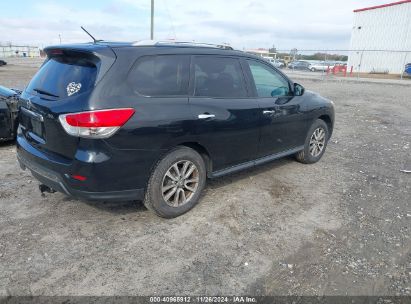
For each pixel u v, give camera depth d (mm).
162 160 3688
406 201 4613
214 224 3879
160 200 3760
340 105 12969
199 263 3209
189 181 4027
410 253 3457
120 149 3314
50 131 3436
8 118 6352
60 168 3369
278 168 5703
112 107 3234
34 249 3340
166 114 3568
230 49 4516
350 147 7168
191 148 4000
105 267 3115
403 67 29562
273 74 5027
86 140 3201
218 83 4195
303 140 5586
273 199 4543
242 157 4535
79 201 4301
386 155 6637
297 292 2889
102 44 3621
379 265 3260
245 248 3455
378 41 37344
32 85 3947
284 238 3648
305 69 40219
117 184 3406
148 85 3557
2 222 3797
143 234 3643
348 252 3441
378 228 3904
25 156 3867
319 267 3201
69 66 3625
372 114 11070
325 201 4543
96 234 3617
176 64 3830
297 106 5234
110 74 3330
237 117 4254
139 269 3105
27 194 4477
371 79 27281
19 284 2877
